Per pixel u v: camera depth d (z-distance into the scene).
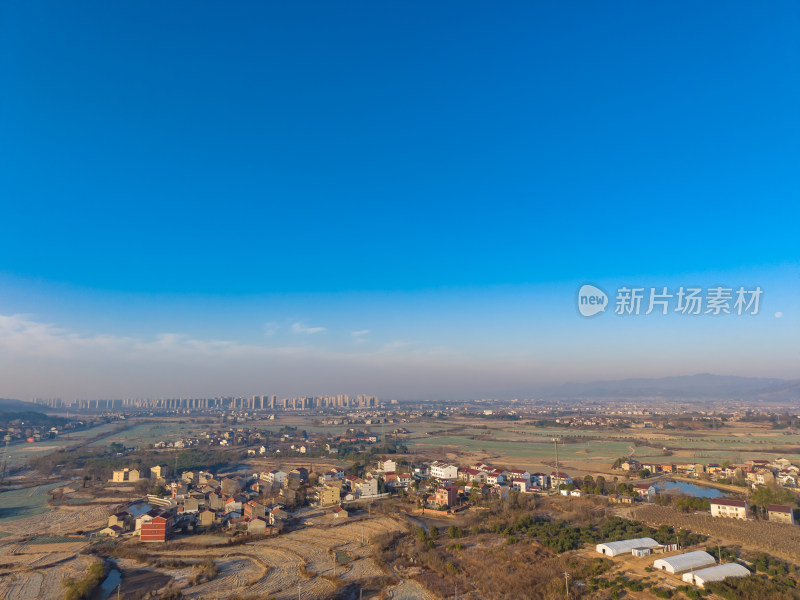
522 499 117.81
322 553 90.31
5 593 72.50
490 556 82.19
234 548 94.06
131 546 94.50
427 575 77.31
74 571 81.50
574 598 62.88
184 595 71.56
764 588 59.31
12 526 110.75
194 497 129.88
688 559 69.50
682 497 113.62
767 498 103.75
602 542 82.88
